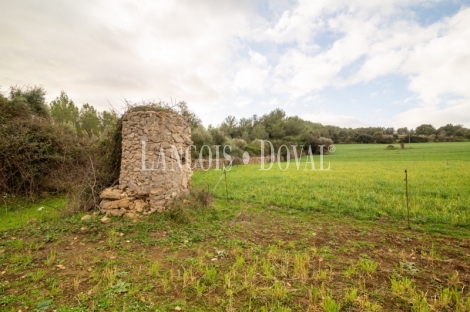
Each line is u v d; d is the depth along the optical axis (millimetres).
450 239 6207
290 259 5074
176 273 4543
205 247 5805
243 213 8672
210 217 8078
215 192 12227
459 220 7316
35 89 17422
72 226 6973
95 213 7895
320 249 5637
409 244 5930
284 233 6781
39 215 8023
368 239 6293
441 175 17375
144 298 3748
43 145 10688
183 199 8922
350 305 3559
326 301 3512
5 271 4547
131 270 4637
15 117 11562
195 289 3980
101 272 4559
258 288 3977
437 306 3496
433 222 7477
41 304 3543
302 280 4234
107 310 3465
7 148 9484
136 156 8453
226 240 6199
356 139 79312
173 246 5832
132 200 8234
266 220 7957
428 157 37875
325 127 82250
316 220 7957
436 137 80625
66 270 4641
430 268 4703
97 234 6535
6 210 8367
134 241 6086
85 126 30891
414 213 8141
